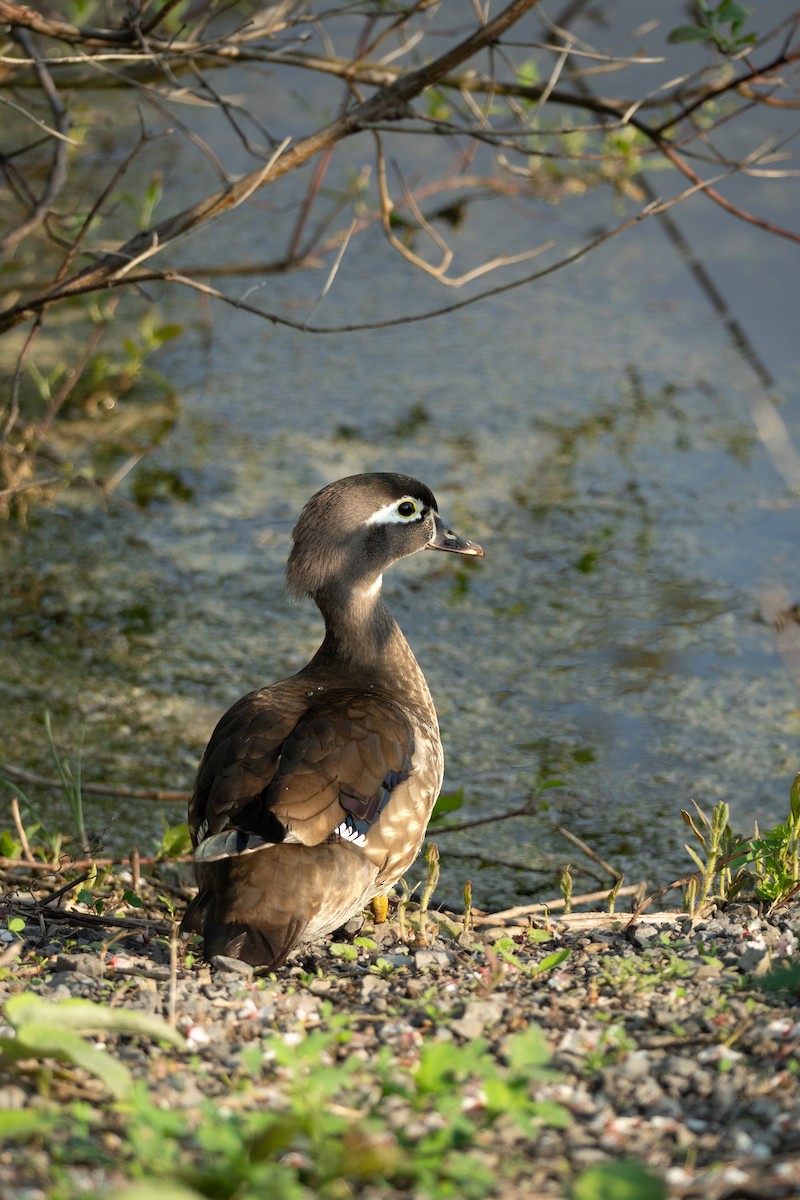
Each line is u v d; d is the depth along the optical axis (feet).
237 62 40.19
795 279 61.82
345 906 24.62
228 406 55.83
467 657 43.06
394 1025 20.59
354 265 65.10
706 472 51.26
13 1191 15.06
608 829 36.09
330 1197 14.93
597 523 48.88
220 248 64.54
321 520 30.09
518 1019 20.72
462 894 33.50
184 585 46.78
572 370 57.47
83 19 40.98
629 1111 17.93
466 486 50.60
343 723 25.70
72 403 54.54
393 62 58.18
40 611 45.47
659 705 40.86
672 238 64.54
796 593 44.55
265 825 23.45
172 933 24.88
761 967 22.15
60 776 35.06
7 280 54.08
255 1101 17.78
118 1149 16.38
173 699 41.52
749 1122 17.56
